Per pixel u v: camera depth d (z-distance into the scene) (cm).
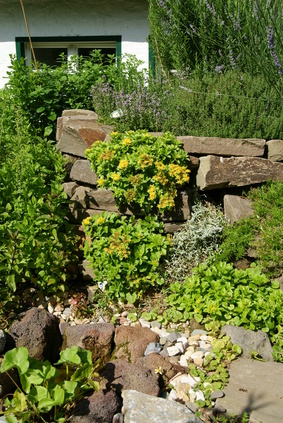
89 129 486
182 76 564
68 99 633
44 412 262
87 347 333
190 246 424
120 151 431
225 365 323
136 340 344
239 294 374
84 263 439
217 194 477
